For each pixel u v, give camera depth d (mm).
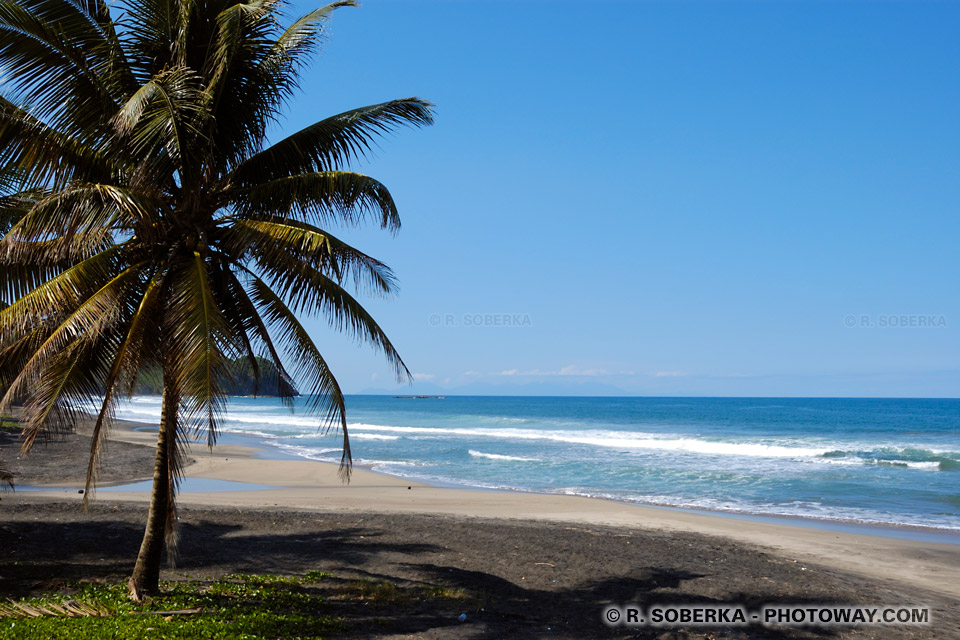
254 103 8641
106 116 7863
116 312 7758
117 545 12133
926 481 26922
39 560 10719
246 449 38562
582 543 14078
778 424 77625
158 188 7770
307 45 8430
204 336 6984
